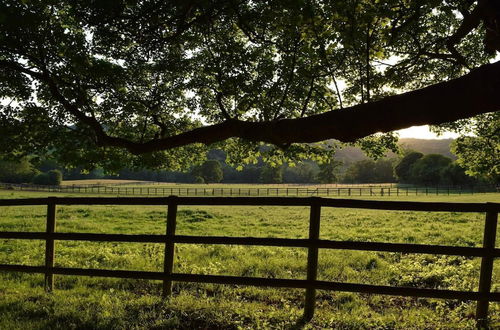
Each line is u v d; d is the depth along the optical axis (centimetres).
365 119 377
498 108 318
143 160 924
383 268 842
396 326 496
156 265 852
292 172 13800
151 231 1486
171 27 668
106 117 885
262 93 670
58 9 767
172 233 562
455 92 323
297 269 823
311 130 422
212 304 564
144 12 595
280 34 662
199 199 551
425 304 618
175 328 486
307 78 627
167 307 551
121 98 864
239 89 705
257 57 724
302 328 484
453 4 545
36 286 700
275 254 973
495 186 5897
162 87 905
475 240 1191
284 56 628
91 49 790
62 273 611
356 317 525
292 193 6091
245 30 634
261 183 11850
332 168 11106
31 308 557
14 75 779
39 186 6919
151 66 847
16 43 693
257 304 583
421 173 8588
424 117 346
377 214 2195
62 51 753
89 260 912
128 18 612
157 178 13075
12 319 511
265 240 518
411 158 9950
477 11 439
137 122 951
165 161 988
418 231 1424
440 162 8619
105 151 873
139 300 582
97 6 577
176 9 630
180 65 842
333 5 518
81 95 771
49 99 852
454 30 776
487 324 483
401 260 922
